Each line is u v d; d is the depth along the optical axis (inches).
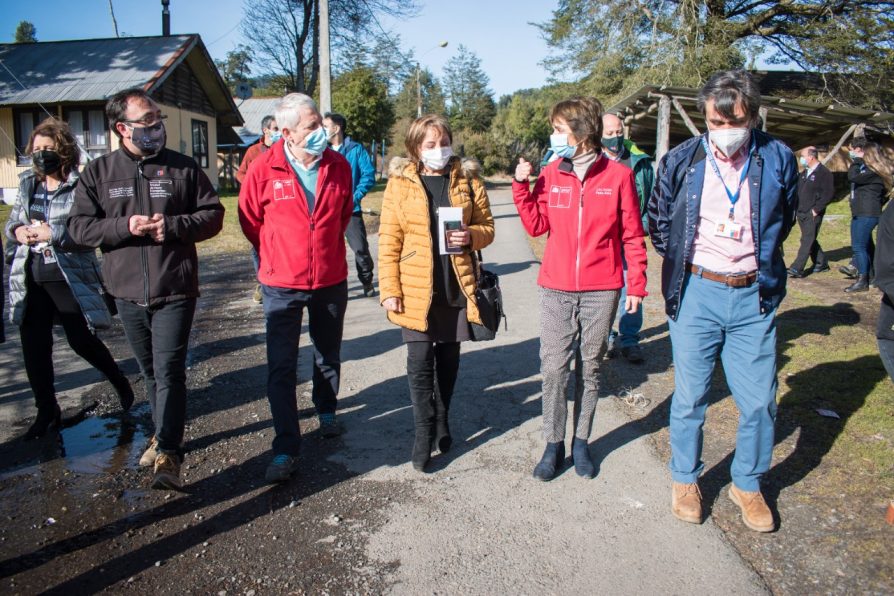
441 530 120.9
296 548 116.0
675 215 119.3
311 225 143.9
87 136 845.2
